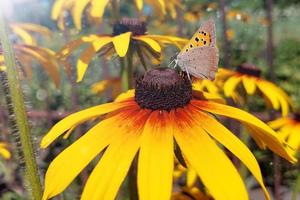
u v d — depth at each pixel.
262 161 0.49
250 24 0.94
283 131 0.34
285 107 0.36
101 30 0.43
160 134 0.17
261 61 0.83
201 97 0.21
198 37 0.20
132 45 0.29
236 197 0.15
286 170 0.46
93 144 0.17
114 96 0.38
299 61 0.87
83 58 0.28
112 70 0.58
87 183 0.16
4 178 0.36
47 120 0.49
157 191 0.15
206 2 0.78
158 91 0.19
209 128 0.18
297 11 1.41
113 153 0.16
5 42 0.16
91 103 0.56
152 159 0.16
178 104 0.19
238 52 0.83
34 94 0.62
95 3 0.32
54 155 0.36
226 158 0.16
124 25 0.30
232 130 0.38
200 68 0.19
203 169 0.16
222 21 0.46
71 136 0.38
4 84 0.19
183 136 0.17
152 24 0.67
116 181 0.15
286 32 1.18
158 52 0.29
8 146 0.33
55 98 0.61
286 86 0.78
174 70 0.19
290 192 0.47
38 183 0.16
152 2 0.38
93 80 0.59
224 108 0.19
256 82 0.38
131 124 0.18
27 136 0.16
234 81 0.37
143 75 0.20
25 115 0.16
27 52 0.34
